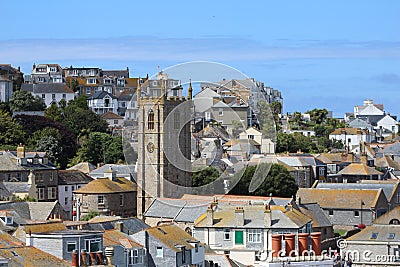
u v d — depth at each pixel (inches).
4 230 7475.4
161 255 7485.2
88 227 7588.6
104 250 6722.4
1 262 5900.6
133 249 7234.3
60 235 6427.2
